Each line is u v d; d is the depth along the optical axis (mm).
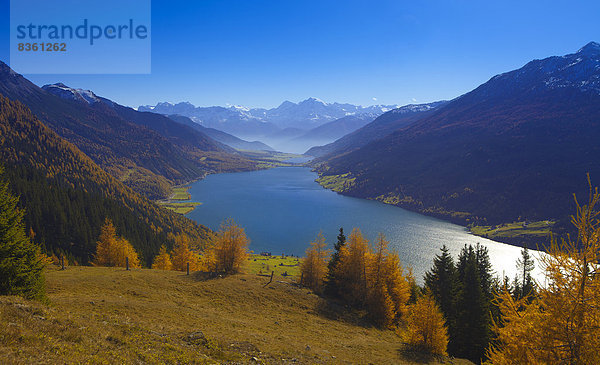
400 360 31859
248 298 45938
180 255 76562
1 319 16031
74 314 21438
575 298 13078
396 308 52969
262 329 33094
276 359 23109
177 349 19562
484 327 44500
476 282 46875
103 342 17438
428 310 38031
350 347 33094
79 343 16266
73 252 107438
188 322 29609
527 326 14008
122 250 71875
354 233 55656
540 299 14250
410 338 38531
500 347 15500
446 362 34562
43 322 17516
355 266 53500
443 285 59969
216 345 22422
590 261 12898
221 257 61156
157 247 130000
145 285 43844
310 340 32719
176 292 43219
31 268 25266
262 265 132500
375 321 48531
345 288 55000
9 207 25078
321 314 45906
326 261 61844
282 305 46156
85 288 38625
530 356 13594
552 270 13727
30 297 24578
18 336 14547
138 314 29688
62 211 118062
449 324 49781
